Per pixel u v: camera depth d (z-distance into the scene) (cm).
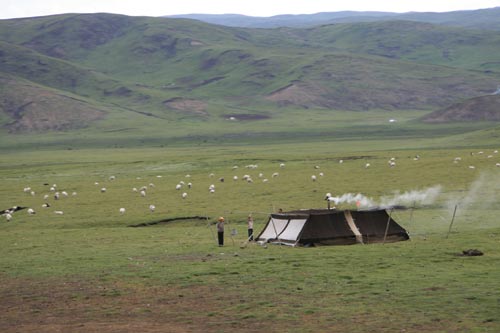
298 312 3825
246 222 8556
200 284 4712
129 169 18462
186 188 12450
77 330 3603
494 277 4538
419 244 6197
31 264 5872
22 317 3988
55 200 11950
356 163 15162
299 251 6025
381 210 6638
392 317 3625
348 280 4641
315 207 9425
